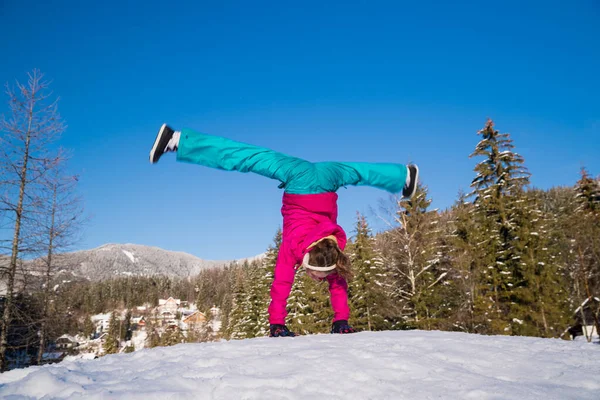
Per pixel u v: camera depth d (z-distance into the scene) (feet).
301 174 13.67
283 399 6.47
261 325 119.55
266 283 121.90
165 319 309.63
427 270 77.00
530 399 6.54
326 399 6.53
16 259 45.96
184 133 13.24
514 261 77.15
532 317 72.13
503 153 84.23
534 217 78.84
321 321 92.43
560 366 8.68
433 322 72.08
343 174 14.42
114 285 405.39
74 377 7.56
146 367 8.84
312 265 12.82
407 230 76.02
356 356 9.17
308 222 13.60
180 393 6.54
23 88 46.50
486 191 83.82
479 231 82.43
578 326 91.56
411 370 8.16
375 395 6.71
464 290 76.02
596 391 7.11
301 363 8.45
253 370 8.12
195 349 10.49
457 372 8.05
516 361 9.14
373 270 85.35
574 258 77.41
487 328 72.43
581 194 100.78
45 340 53.11
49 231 50.60
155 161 13.26
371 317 84.53
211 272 476.95
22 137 46.42
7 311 45.52
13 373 8.42
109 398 6.24
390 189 15.17
